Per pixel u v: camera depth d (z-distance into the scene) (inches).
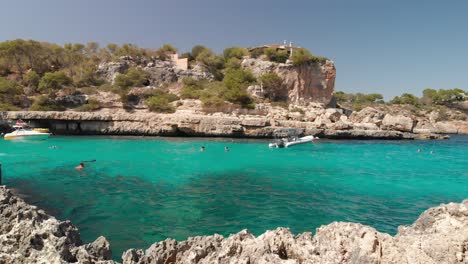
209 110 2044.8
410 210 507.2
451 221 188.2
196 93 2394.2
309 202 540.7
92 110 2071.9
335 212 487.2
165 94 2407.7
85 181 677.3
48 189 600.7
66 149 1222.3
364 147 1550.2
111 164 900.6
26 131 1502.2
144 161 968.3
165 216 452.8
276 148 1385.3
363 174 821.9
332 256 187.2
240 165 930.1
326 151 1331.2
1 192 235.6
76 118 1750.7
